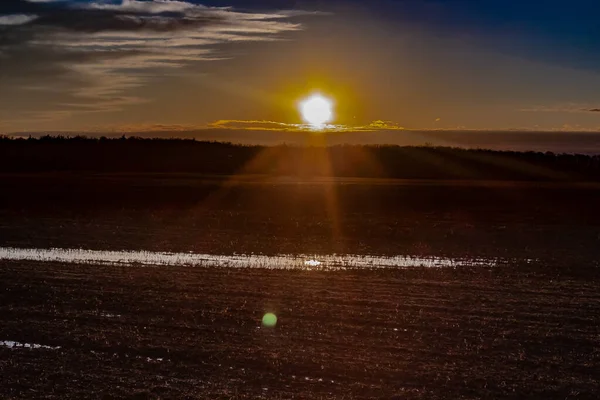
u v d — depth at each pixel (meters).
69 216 27.62
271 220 26.44
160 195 34.16
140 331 11.46
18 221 26.05
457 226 25.19
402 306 13.17
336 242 21.39
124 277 15.73
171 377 9.35
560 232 23.73
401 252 19.66
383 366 9.77
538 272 16.77
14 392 8.79
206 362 9.94
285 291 14.39
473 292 14.45
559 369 9.75
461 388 9.00
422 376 9.38
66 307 13.00
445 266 17.53
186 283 15.09
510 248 20.45
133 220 26.38
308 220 26.62
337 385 9.05
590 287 15.09
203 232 23.27
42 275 15.90
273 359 10.02
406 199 32.75
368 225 25.19
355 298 13.80
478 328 11.73
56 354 10.31
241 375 9.41
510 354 10.37
